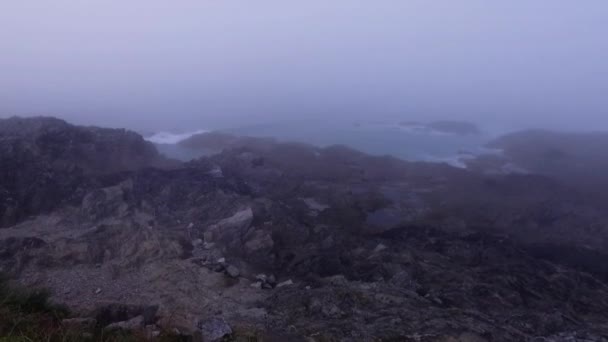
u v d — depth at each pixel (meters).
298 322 14.76
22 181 24.56
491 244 21.91
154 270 18.59
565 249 22.09
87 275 18.17
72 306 15.42
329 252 20.48
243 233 21.59
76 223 22.45
